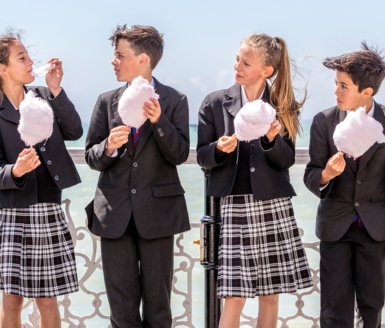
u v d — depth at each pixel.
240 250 6.00
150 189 6.12
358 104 6.02
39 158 6.11
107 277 6.21
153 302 6.20
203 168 6.26
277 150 5.91
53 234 6.11
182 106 6.23
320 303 6.23
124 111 5.73
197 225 6.73
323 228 6.11
